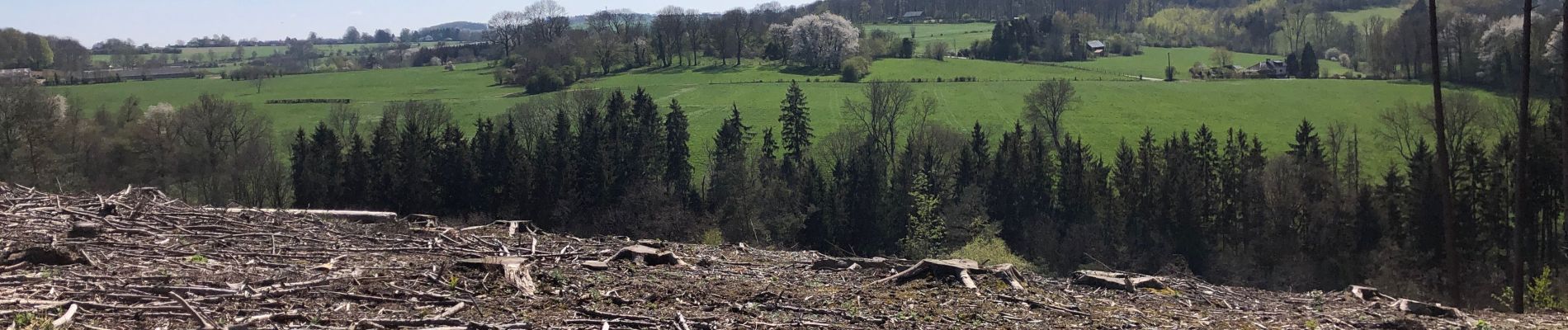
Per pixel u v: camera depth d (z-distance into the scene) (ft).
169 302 26.91
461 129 212.64
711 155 185.68
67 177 140.67
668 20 348.38
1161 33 449.48
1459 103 156.56
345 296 29.07
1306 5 424.87
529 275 33.09
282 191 161.27
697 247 45.14
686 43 351.67
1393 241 134.72
